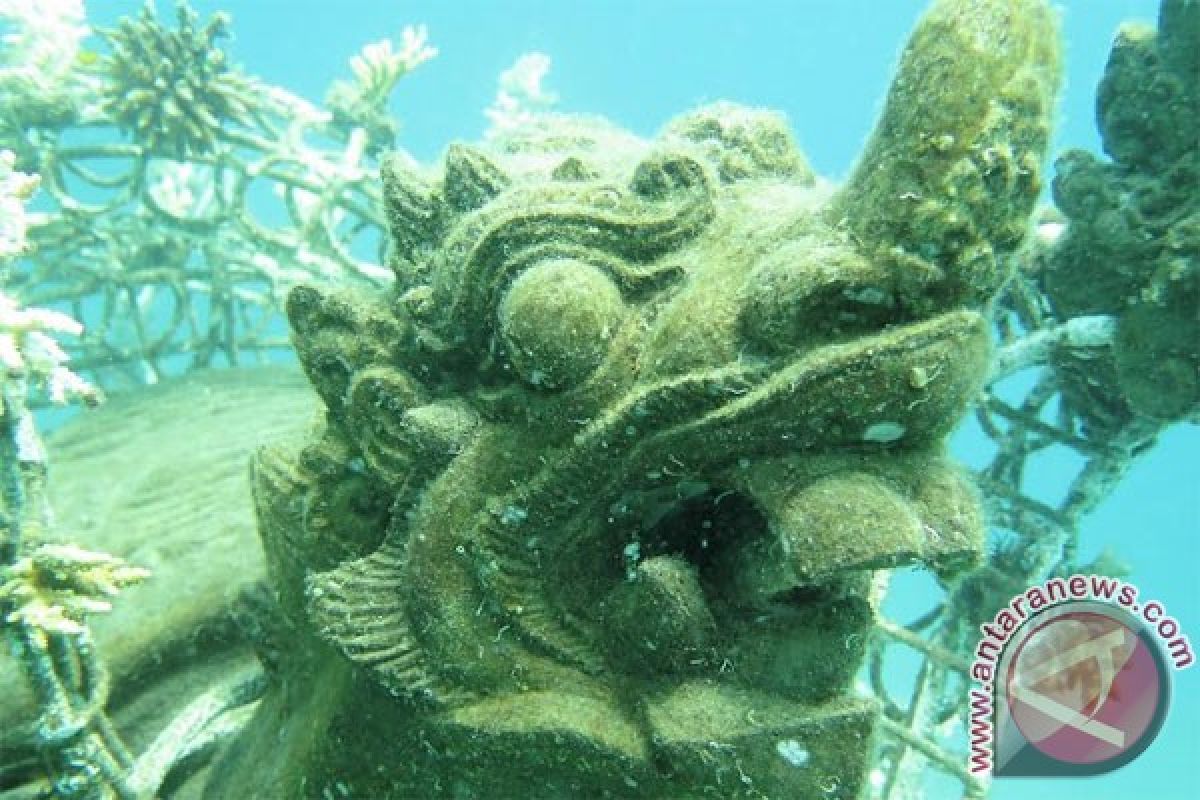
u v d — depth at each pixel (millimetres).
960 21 373
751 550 432
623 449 420
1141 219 741
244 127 1441
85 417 1329
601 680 449
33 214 596
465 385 488
